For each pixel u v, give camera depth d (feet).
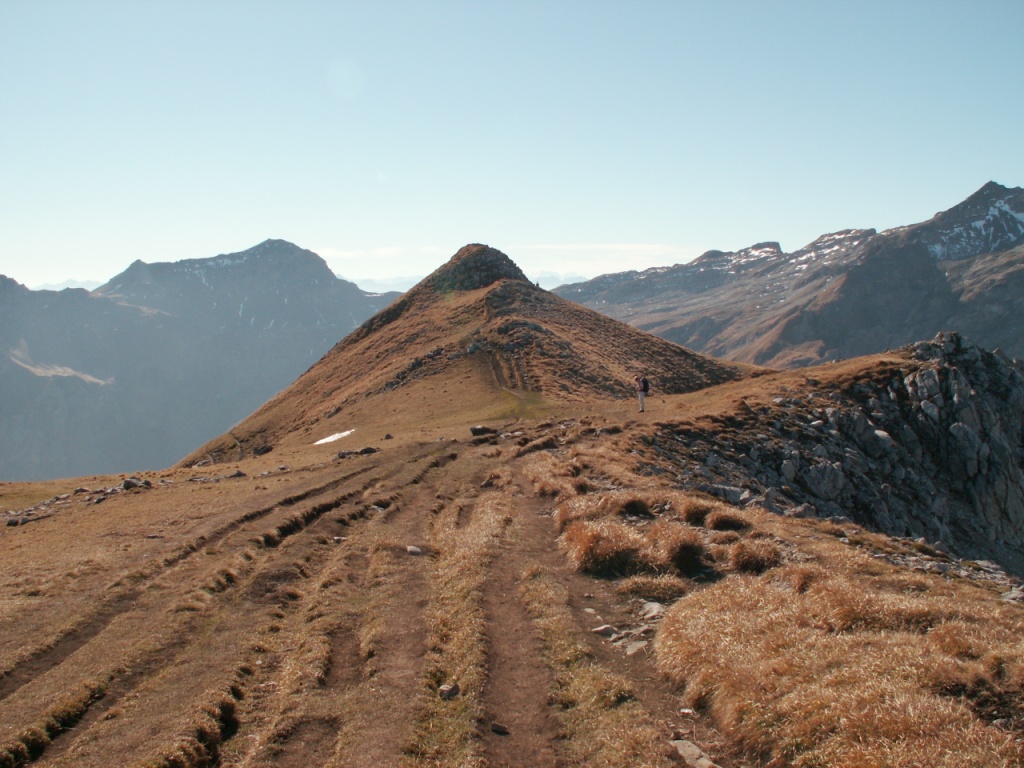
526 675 50.16
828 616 50.24
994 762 31.35
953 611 48.75
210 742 44.70
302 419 370.32
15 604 72.18
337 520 103.50
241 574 80.23
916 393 208.03
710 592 59.67
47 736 45.42
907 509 173.37
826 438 179.11
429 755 40.73
